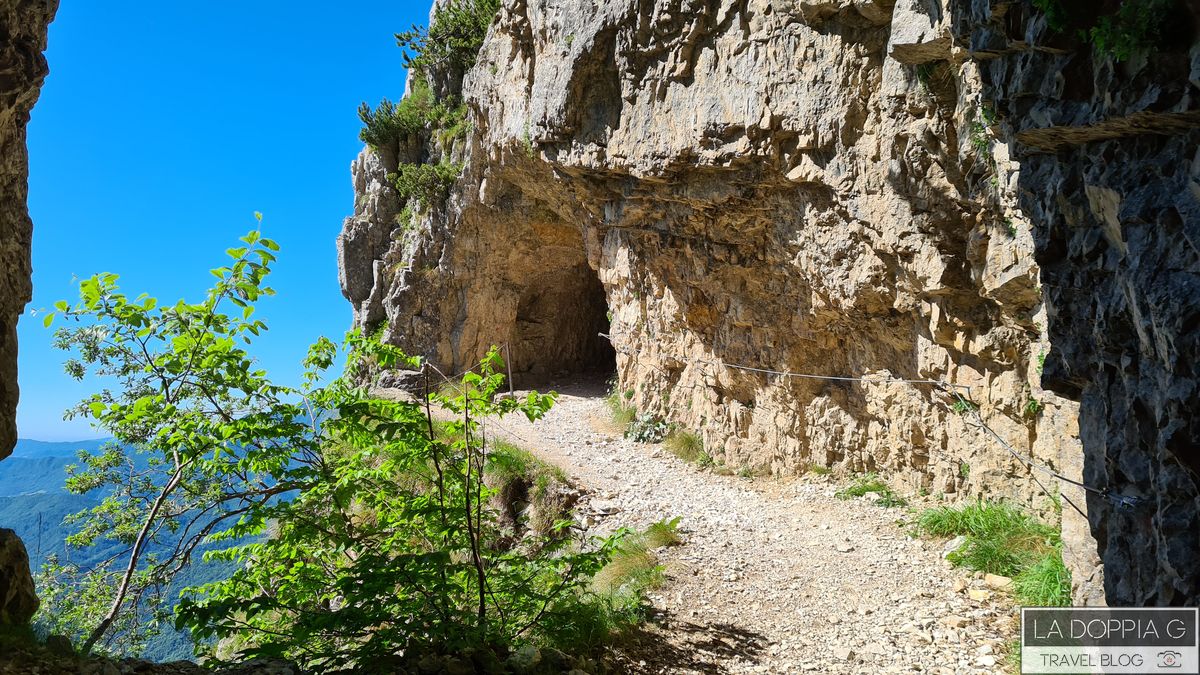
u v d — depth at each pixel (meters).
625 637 7.02
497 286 21.92
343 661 5.16
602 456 14.58
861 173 9.15
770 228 11.16
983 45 4.89
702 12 10.70
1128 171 3.90
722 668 6.58
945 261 8.24
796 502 10.89
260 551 6.04
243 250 5.00
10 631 4.13
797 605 7.72
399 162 23.33
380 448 6.00
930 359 9.32
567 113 13.05
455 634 5.18
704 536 9.96
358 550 5.90
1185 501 3.56
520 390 21.59
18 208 4.50
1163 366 3.66
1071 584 6.23
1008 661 6.06
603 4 12.11
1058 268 4.77
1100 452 4.53
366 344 5.75
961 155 7.76
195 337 5.01
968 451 8.98
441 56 21.98
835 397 11.41
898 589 7.74
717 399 13.72
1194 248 3.37
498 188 19.86
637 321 16.02
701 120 10.87
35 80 4.40
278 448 5.44
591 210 15.24
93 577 7.58
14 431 4.40
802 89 9.56
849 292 9.88
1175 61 3.49
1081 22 3.98
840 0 8.81
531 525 11.33
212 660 5.25
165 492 5.57
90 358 6.47
